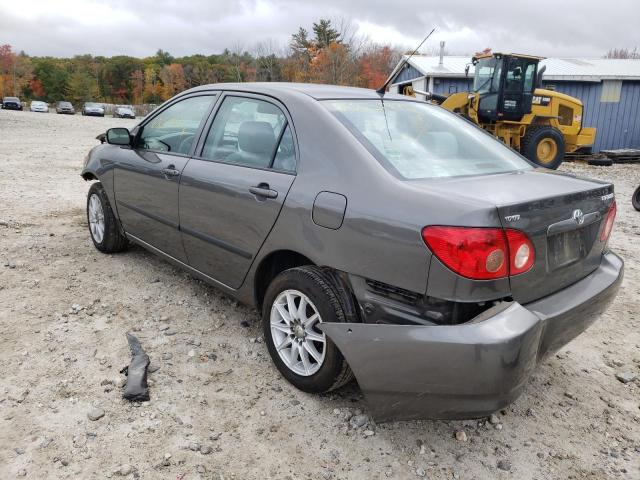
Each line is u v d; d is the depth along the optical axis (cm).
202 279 384
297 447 260
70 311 387
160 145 419
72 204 741
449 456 259
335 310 266
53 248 528
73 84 9300
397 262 241
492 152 331
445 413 234
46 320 373
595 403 306
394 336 237
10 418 269
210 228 350
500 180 274
